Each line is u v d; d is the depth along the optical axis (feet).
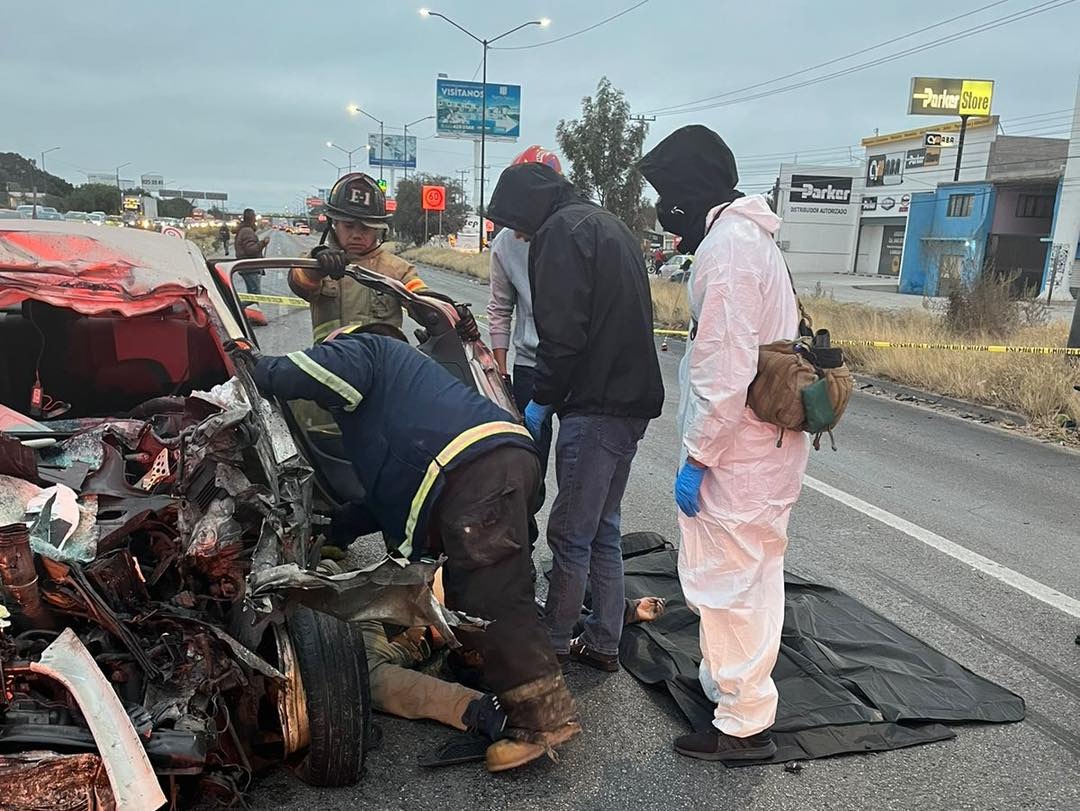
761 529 9.35
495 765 9.04
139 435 9.34
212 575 8.01
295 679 8.16
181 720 7.14
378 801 8.80
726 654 9.61
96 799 6.44
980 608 13.78
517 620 8.86
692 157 9.34
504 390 12.37
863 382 35.68
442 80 173.27
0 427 9.52
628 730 10.34
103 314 11.00
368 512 10.43
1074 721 10.75
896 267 163.63
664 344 42.06
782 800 9.15
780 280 9.18
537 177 10.55
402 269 14.25
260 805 8.57
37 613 7.23
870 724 10.39
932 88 163.02
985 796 9.29
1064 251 101.50
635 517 17.70
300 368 8.96
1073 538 17.15
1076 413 27.25
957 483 21.03
